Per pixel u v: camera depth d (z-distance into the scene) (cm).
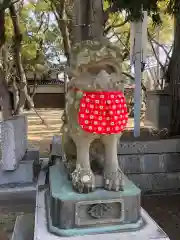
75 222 205
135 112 445
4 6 380
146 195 388
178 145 398
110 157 224
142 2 281
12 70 1209
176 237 286
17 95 959
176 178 399
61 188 225
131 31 469
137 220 214
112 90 207
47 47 1669
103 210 208
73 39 309
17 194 353
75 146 247
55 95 2648
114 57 205
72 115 219
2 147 371
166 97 529
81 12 302
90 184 215
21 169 379
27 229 274
